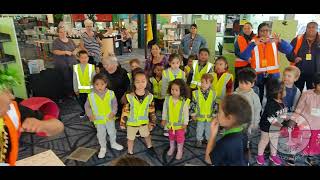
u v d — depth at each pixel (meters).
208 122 3.04
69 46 4.70
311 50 3.57
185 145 3.26
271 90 2.59
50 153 1.74
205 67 3.58
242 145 1.55
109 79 3.55
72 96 5.00
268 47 3.62
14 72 1.12
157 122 3.89
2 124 1.06
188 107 2.88
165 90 3.56
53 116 1.12
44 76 4.41
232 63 5.19
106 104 2.97
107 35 8.55
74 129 3.78
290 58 3.75
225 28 6.07
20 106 1.10
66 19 9.46
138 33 10.93
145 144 3.29
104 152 3.03
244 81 2.68
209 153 1.70
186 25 7.76
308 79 3.65
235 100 1.53
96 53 4.90
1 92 0.95
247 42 3.90
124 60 8.41
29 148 3.23
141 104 2.86
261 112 2.87
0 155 1.12
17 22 10.27
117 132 3.65
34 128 1.01
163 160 2.93
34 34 9.28
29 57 8.27
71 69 4.70
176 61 3.52
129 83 3.70
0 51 4.36
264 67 3.63
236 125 1.53
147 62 4.06
